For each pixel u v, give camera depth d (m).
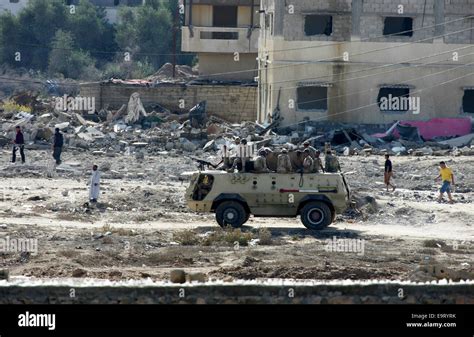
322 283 65.38
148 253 93.31
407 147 198.75
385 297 65.12
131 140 194.88
